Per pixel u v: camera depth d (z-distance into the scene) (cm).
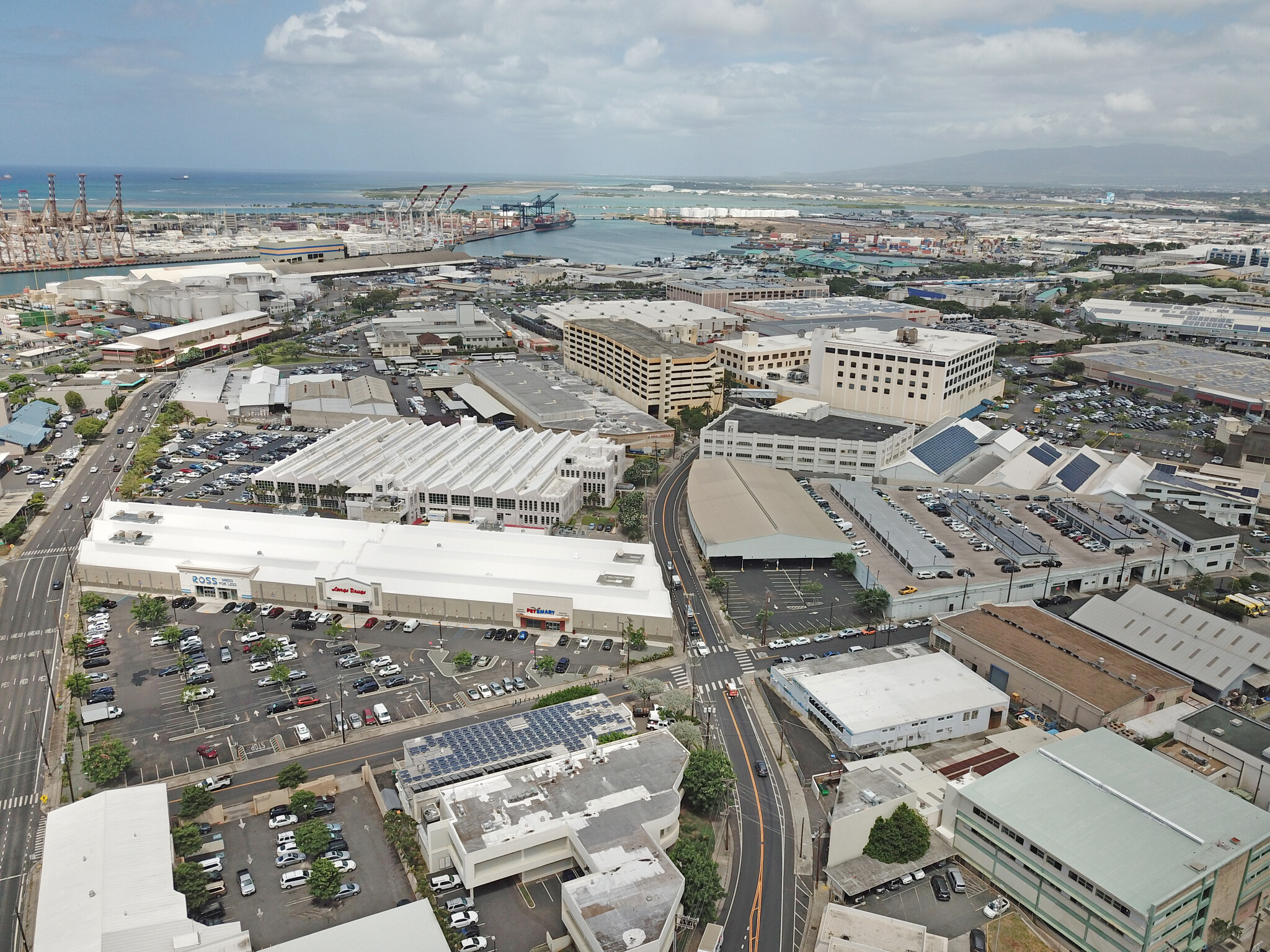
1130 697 17250
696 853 12975
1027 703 18388
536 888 13175
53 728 16762
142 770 15600
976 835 13738
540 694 18075
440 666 19125
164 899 11944
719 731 17138
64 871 12344
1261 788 15038
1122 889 11712
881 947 11850
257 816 14588
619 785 14162
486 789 13962
